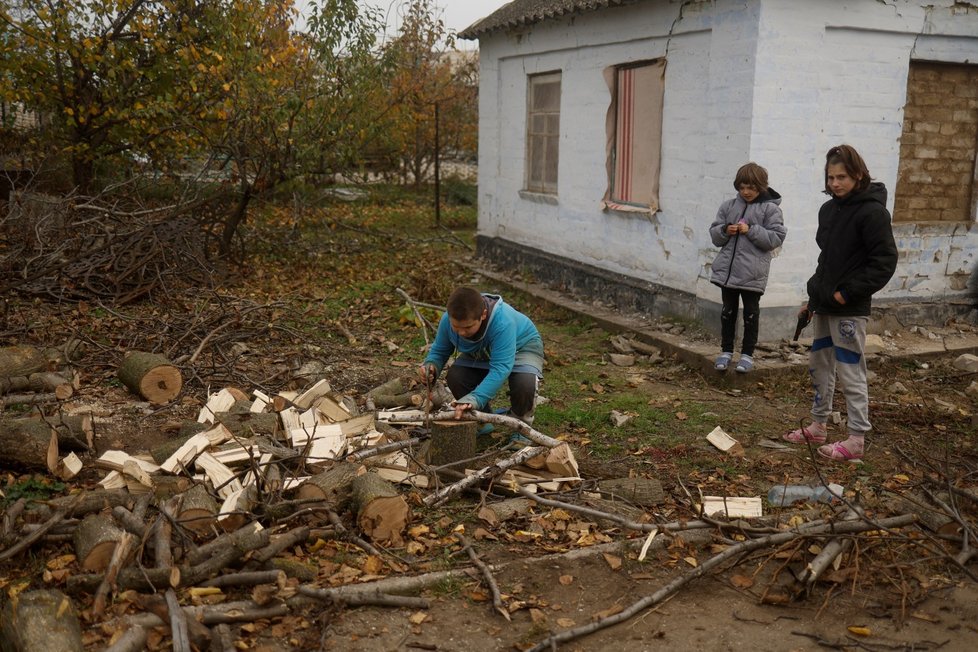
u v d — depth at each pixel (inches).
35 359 244.8
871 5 296.4
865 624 143.1
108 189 388.2
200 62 441.1
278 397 217.0
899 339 321.4
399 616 141.9
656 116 343.9
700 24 309.7
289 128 434.6
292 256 478.0
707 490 194.7
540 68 425.7
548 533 171.5
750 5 283.6
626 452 218.1
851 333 207.0
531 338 214.1
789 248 303.9
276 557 154.2
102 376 256.1
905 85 311.6
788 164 296.5
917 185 329.7
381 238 555.8
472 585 152.0
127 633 126.8
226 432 192.2
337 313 364.8
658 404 257.6
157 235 366.9
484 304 190.4
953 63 321.4
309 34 445.4
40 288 333.1
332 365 285.0
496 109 472.7
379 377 273.4
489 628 140.0
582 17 384.8
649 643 137.1
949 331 330.6
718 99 303.1
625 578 156.6
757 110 287.4
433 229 631.8
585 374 289.9
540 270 435.5
